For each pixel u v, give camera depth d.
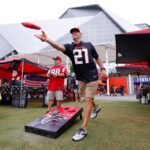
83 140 3.04
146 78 20.16
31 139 3.12
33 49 31.28
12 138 3.16
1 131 3.57
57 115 3.87
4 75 9.69
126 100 10.49
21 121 4.45
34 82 9.34
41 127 3.36
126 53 5.63
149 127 3.80
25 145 2.85
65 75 5.17
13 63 8.00
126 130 3.58
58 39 31.11
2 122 4.34
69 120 3.68
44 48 30.30
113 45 19.98
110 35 30.11
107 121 4.29
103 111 5.79
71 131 3.53
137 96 10.54
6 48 33.50
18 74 9.02
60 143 2.93
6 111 6.19
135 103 8.51
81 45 3.26
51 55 24.61
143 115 5.09
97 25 30.38
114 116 4.90
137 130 3.58
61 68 5.15
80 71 3.29
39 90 7.72
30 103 9.28
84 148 2.73
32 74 9.26
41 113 5.67
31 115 5.30
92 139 3.08
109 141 3.00
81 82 3.44
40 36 2.80
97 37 30.09
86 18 31.92
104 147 2.77
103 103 8.34
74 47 3.25
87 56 3.22
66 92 10.43
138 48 5.14
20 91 7.41
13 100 7.66
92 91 3.25
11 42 33.56
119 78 22.28
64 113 4.02
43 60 27.03
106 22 30.48
